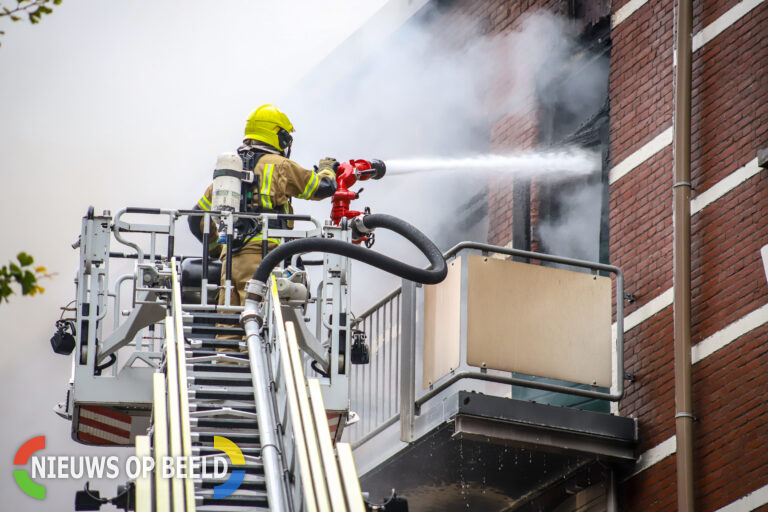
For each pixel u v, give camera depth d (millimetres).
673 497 17000
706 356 17094
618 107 19906
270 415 13883
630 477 17766
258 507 13336
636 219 18938
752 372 16391
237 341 15469
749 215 17047
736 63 17844
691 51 18531
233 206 16641
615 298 18734
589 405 19312
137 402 15773
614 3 20547
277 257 15125
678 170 17922
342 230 16500
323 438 13023
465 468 18734
